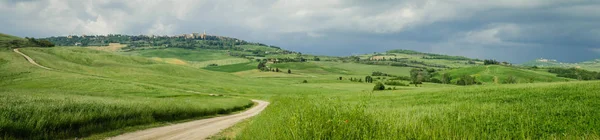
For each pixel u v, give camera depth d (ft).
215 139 60.85
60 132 58.85
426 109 63.10
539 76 624.18
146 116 85.15
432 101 97.76
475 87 138.10
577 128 40.09
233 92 368.07
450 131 30.45
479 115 48.65
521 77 593.42
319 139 27.96
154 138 61.87
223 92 348.59
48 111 63.72
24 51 465.47
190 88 338.75
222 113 139.13
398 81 586.04
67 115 63.16
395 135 27.04
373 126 28.91
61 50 526.16
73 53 518.78
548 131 39.04
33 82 283.18
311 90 430.61
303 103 43.55
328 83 577.02
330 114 31.68
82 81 284.82
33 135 54.13
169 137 63.46
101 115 71.36
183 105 113.29
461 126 36.37
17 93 114.93
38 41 619.67
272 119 48.78
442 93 120.88
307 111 33.35
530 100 75.56
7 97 86.17
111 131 67.05
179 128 77.77
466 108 59.41
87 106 76.43
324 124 29.48
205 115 121.08
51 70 357.00
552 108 56.03
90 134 62.39
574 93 81.05
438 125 32.78
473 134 31.86
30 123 54.85
